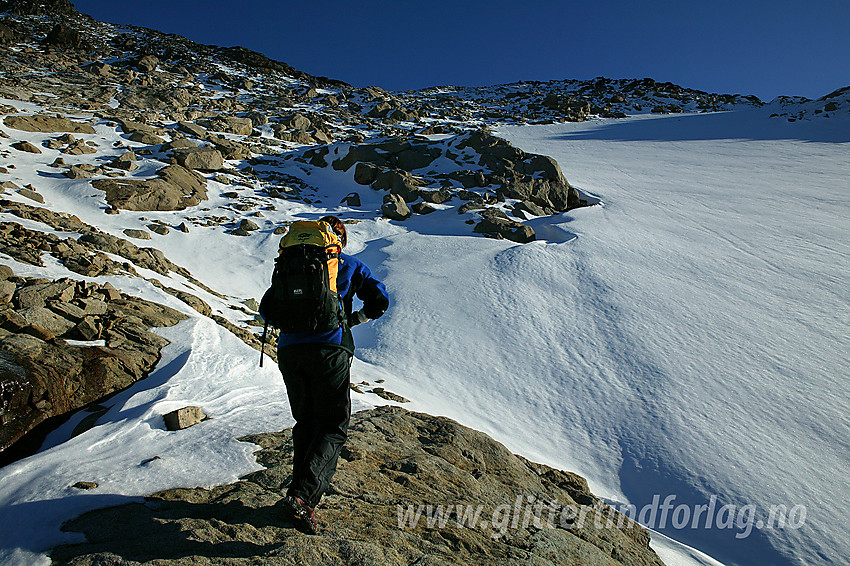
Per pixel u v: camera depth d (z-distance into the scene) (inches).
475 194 935.7
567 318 514.9
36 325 225.3
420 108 2319.1
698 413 374.9
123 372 228.1
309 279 118.1
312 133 1419.8
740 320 518.6
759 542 267.7
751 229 822.5
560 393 402.6
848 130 1882.4
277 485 147.1
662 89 3380.9
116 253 433.7
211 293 471.2
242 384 239.9
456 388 396.5
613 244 715.4
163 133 1081.4
